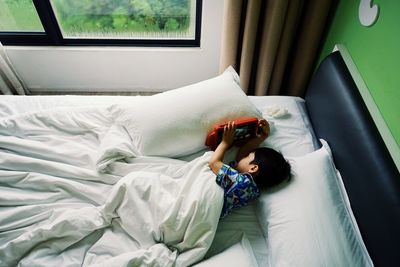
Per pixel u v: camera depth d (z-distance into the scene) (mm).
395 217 719
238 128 1128
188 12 1929
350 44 1203
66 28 1963
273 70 1652
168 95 1238
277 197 957
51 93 2229
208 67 2100
